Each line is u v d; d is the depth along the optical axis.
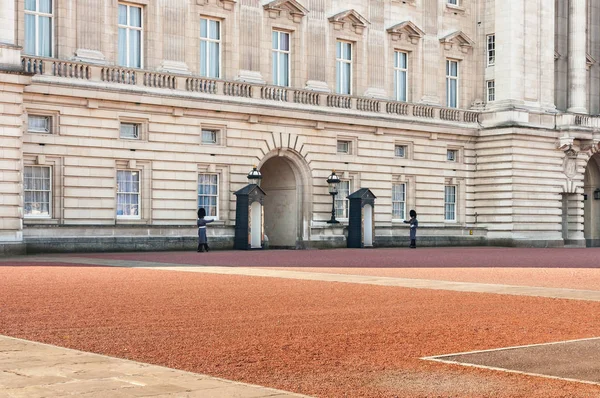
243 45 52.91
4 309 19.17
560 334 16.62
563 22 70.00
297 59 55.75
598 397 11.10
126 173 47.84
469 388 11.62
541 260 42.69
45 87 43.81
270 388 11.02
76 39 45.94
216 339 15.41
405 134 61.12
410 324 17.70
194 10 50.84
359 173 58.53
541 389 11.59
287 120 54.34
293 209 56.25
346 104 57.38
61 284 25.33
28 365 12.26
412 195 61.81
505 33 64.31
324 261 39.31
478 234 65.06
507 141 63.69
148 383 11.05
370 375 12.41
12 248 41.06
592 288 26.69
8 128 41.22
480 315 19.39
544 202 65.56
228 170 51.72
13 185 41.41
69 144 45.09
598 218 72.25
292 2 55.09
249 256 42.84
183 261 37.75
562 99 69.81
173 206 49.25
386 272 32.50
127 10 48.50
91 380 11.20
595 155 70.62
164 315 18.55
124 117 47.28
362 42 59.28
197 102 49.56
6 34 41.34
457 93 65.75
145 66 48.78
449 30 64.81
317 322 17.81
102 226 45.69
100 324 17.03
